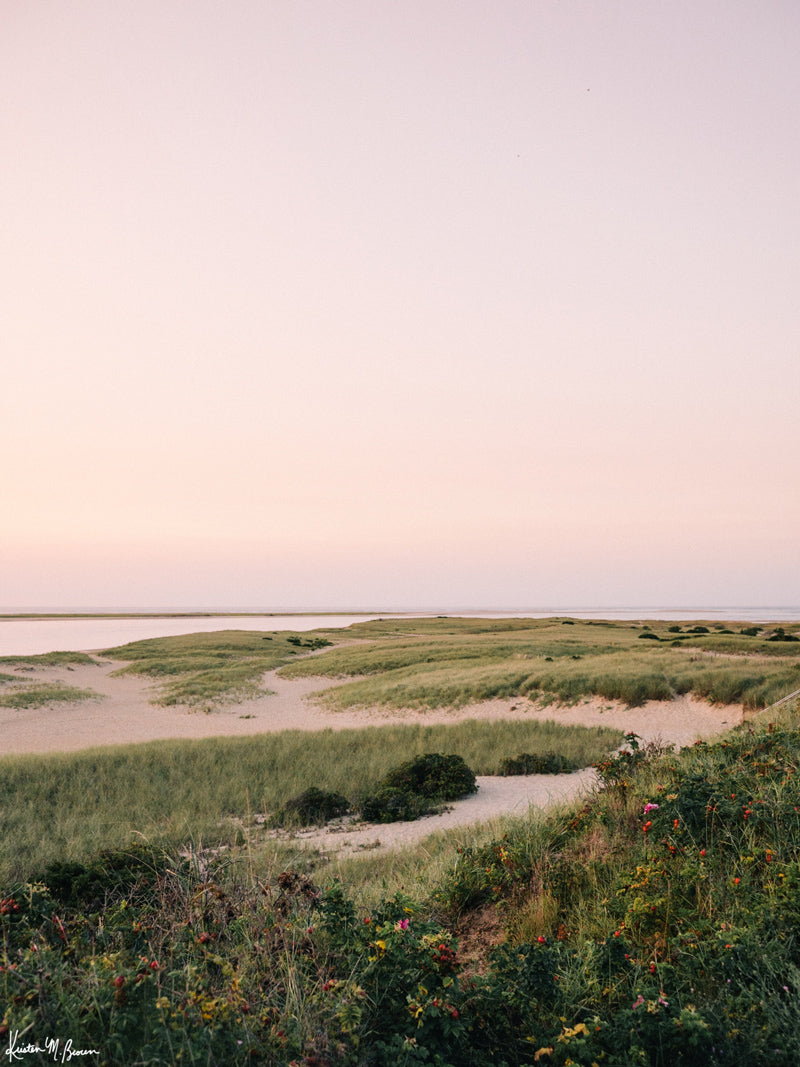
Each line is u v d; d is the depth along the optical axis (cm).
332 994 377
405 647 5828
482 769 1834
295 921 463
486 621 11638
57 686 4244
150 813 1384
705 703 2650
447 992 395
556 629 8225
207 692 3997
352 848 1160
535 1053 369
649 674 3039
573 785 1544
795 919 421
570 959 447
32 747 2694
